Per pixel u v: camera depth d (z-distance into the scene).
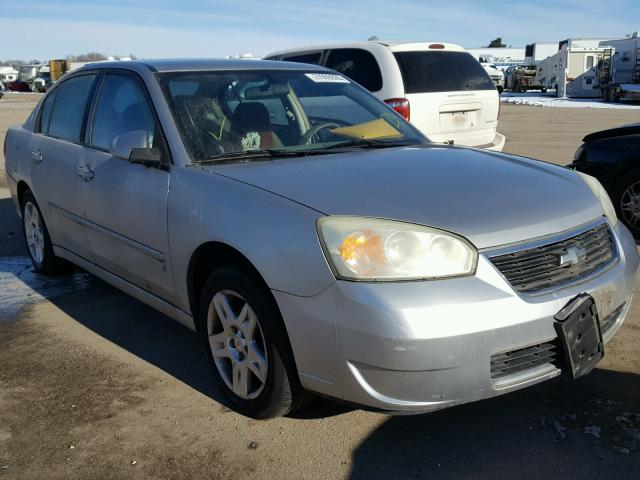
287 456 2.82
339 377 2.59
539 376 2.66
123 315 4.45
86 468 2.78
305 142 3.72
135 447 2.92
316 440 2.93
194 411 3.20
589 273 2.85
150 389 3.43
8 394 3.40
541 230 2.74
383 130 4.04
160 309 3.70
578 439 2.88
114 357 3.81
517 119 19.61
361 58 7.82
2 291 4.97
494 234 2.62
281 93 3.97
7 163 5.44
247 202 2.90
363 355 2.49
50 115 4.90
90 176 4.01
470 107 7.82
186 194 3.20
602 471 2.67
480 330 2.47
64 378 3.56
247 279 2.88
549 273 2.71
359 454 2.82
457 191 2.90
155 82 3.72
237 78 3.92
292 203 2.79
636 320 4.06
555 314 2.61
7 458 2.85
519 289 2.59
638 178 5.83
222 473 2.73
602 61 29.84
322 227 2.62
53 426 3.09
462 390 2.51
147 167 3.52
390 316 2.42
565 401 3.19
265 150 3.54
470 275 2.53
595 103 27.80
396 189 2.89
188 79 3.80
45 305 4.66
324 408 3.19
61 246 4.74
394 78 7.41
